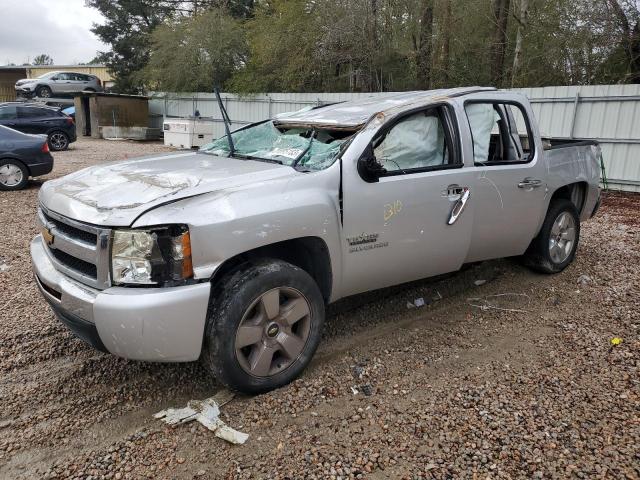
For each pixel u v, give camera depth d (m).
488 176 4.20
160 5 31.52
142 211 2.80
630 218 8.57
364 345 3.87
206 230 2.80
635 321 4.22
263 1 24.47
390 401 3.12
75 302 2.90
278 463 2.60
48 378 3.43
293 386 3.27
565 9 15.51
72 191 3.30
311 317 3.31
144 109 26.58
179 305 2.75
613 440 2.72
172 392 3.26
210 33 24.89
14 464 2.63
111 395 3.24
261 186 3.11
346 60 19.52
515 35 17.64
